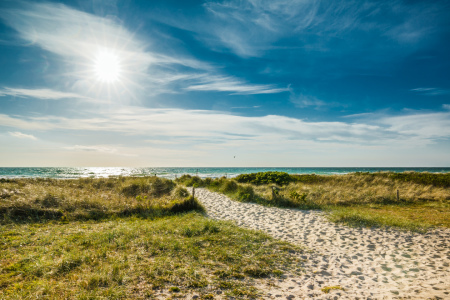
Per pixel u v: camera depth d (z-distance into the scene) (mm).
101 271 4707
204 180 25766
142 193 15234
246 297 4266
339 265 5941
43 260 5145
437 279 5117
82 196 11734
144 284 4449
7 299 3701
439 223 9859
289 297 4305
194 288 4441
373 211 12250
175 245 6340
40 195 10594
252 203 14789
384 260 6266
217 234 7742
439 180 18859
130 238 6879
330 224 9852
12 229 7602
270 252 6629
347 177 22719
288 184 21469
